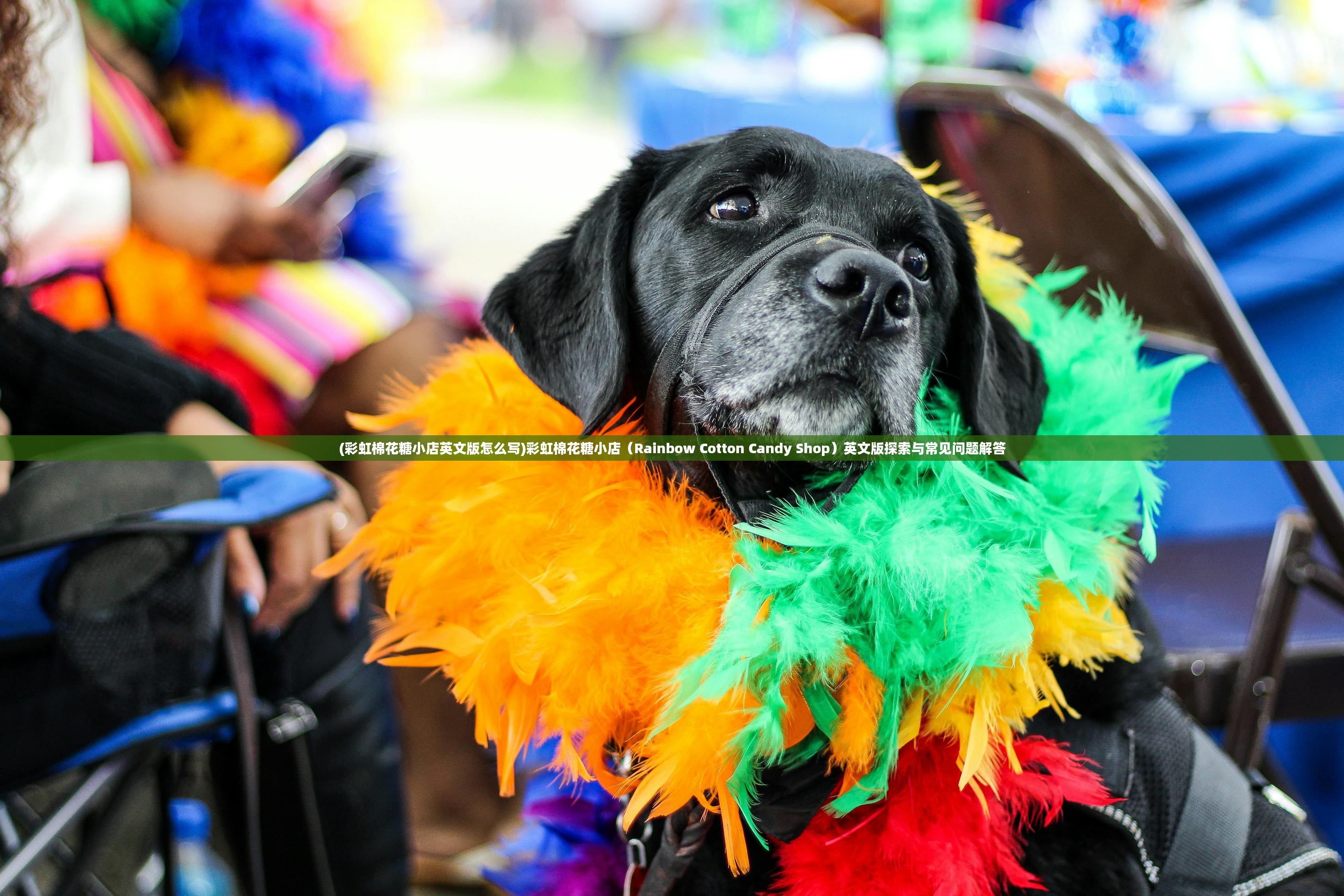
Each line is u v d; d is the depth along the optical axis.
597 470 0.97
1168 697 1.04
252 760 1.15
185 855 1.65
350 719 1.29
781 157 0.96
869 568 0.86
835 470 0.95
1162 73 2.51
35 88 1.32
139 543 1.00
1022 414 1.04
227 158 1.99
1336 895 0.99
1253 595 1.52
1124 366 1.07
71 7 1.63
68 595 0.99
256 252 1.85
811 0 3.11
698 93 2.40
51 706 1.03
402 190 4.94
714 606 0.87
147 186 1.77
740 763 0.82
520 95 12.84
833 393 0.89
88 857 1.17
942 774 0.90
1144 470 0.99
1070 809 0.92
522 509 0.94
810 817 0.90
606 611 0.86
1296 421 1.25
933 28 2.36
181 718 1.17
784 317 0.89
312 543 1.21
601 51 12.41
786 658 0.82
